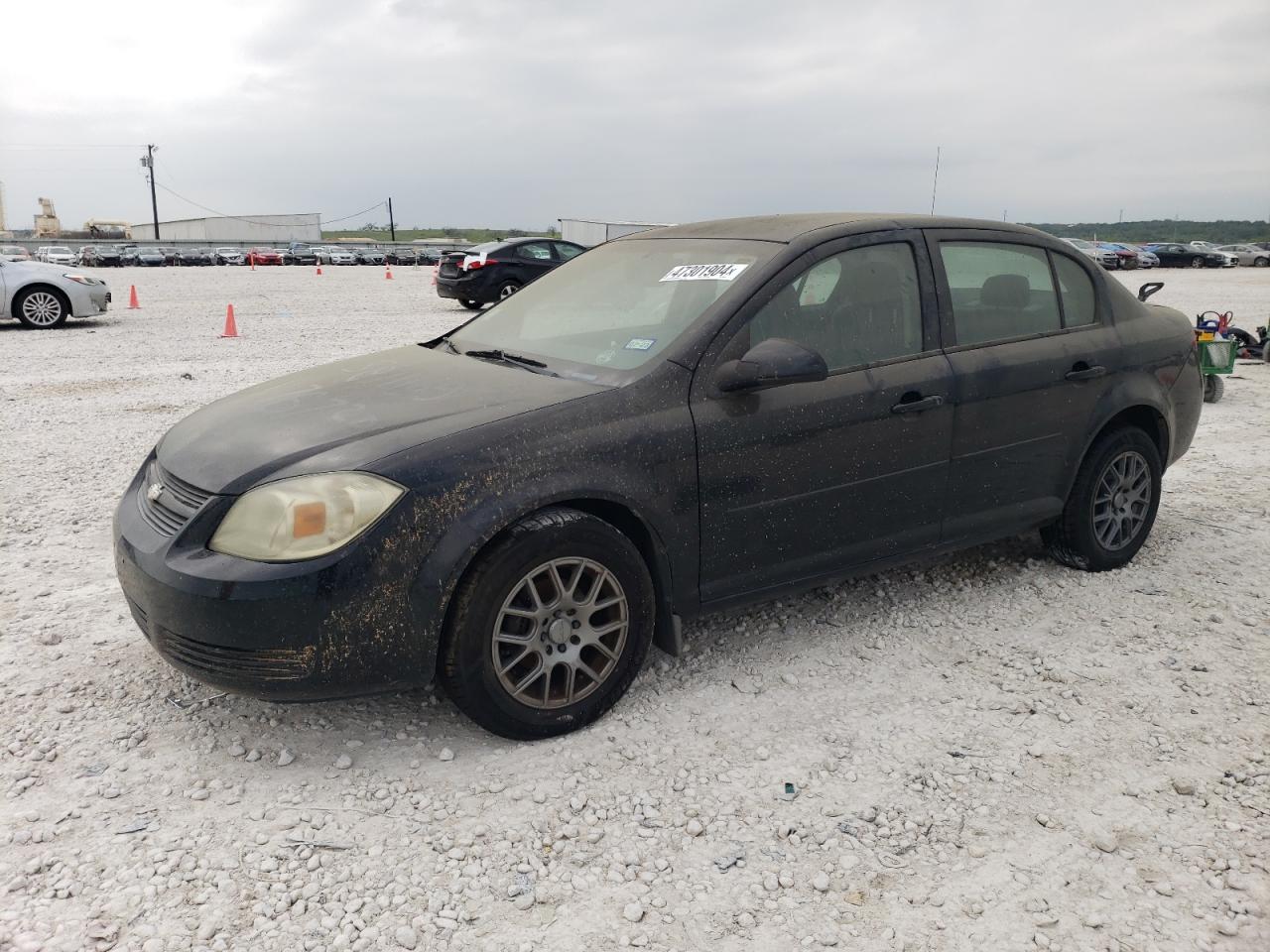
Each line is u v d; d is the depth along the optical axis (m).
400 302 21.64
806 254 3.56
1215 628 3.96
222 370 10.57
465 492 2.82
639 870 2.52
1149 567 4.63
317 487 2.74
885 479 3.68
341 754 3.00
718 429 3.25
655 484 3.13
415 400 3.21
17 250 59.94
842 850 2.60
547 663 3.03
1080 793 2.85
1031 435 4.10
